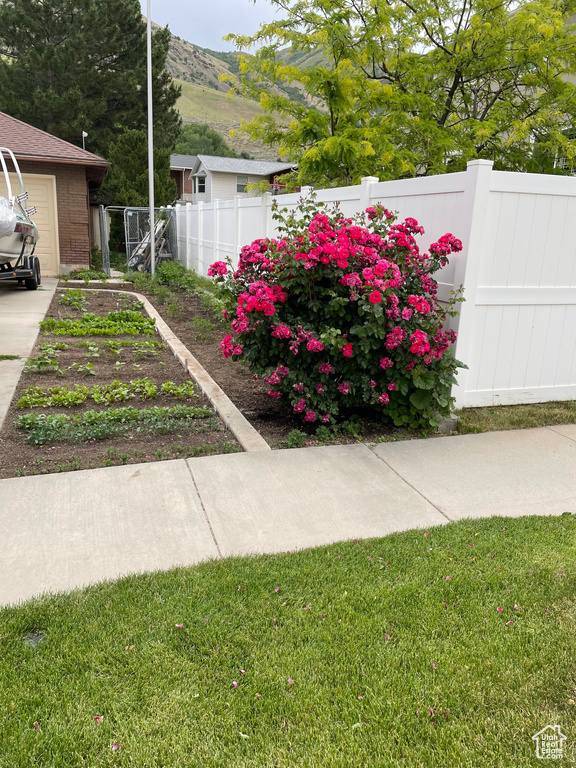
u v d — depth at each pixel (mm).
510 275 5082
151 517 3439
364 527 3412
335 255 4383
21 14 25938
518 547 3160
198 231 15164
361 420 5129
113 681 2193
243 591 2742
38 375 6281
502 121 9766
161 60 28906
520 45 9508
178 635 2443
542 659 2342
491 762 1896
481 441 4754
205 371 6504
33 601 2619
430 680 2232
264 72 10258
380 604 2666
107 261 17984
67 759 1881
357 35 9945
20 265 12312
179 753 1906
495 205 4828
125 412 5004
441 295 5227
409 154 9266
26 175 14586
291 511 3564
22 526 3279
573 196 5086
